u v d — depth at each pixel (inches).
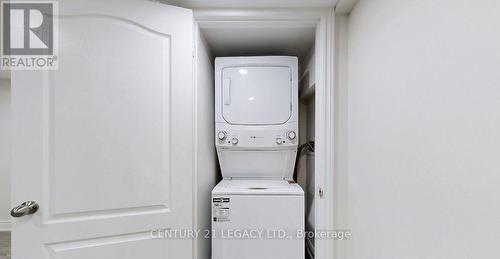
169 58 48.2
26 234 39.2
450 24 24.0
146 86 45.9
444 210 24.8
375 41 39.9
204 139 63.6
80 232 41.8
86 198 41.9
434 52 26.1
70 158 41.0
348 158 52.3
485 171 20.5
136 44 45.2
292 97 68.5
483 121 20.6
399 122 32.9
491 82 19.9
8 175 129.6
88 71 42.0
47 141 39.9
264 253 55.9
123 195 44.1
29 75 39.1
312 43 72.2
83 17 41.9
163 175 47.4
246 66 68.9
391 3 34.9
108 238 43.6
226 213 56.5
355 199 48.3
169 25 48.0
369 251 42.1
